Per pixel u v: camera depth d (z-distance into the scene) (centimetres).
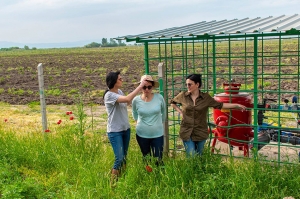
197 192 527
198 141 638
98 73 2969
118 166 633
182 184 538
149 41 688
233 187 530
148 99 634
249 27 639
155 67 3253
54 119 1227
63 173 654
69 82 2370
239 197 511
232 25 718
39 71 909
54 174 670
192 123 629
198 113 627
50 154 725
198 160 604
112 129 631
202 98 626
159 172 605
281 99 1377
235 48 3956
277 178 555
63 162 685
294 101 788
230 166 598
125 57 5338
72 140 782
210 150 686
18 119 1234
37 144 771
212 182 537
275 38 688
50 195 583
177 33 660
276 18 780
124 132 650
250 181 540
